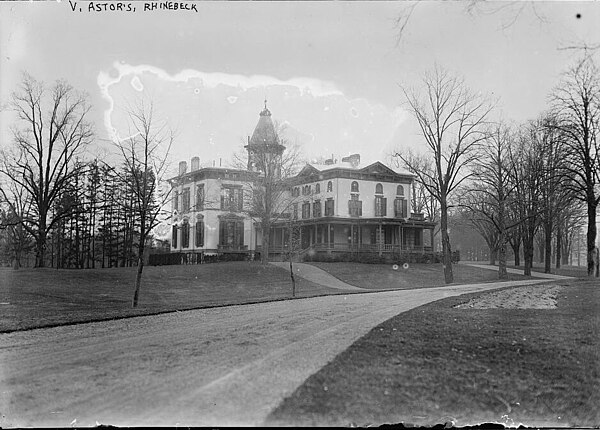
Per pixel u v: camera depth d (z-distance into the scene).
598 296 18.81
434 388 6.62
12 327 13.09
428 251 60.66
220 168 52.22
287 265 47.97
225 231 54.25
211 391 6.46
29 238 52.44
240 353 8.94
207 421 5.39
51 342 10.64
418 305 18.11
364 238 58.78
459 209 67.81
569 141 29.62
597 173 29.81
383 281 42.28
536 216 48.06
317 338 10.49
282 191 49.84
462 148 43.19
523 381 6.98
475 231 87.12
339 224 56.94
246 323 13.41
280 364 7.96
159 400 6.12
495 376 7.20
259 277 41.00
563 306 15.93
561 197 41.12
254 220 50.78
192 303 21.53
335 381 6.86
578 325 11.48
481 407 6.01
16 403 6.07
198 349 9.41
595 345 9.18
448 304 17.19
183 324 13.52
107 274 38.84
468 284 36.69
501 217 46.19
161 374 7.40
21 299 25.00
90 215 53.91
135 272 40.94
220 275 41.19
